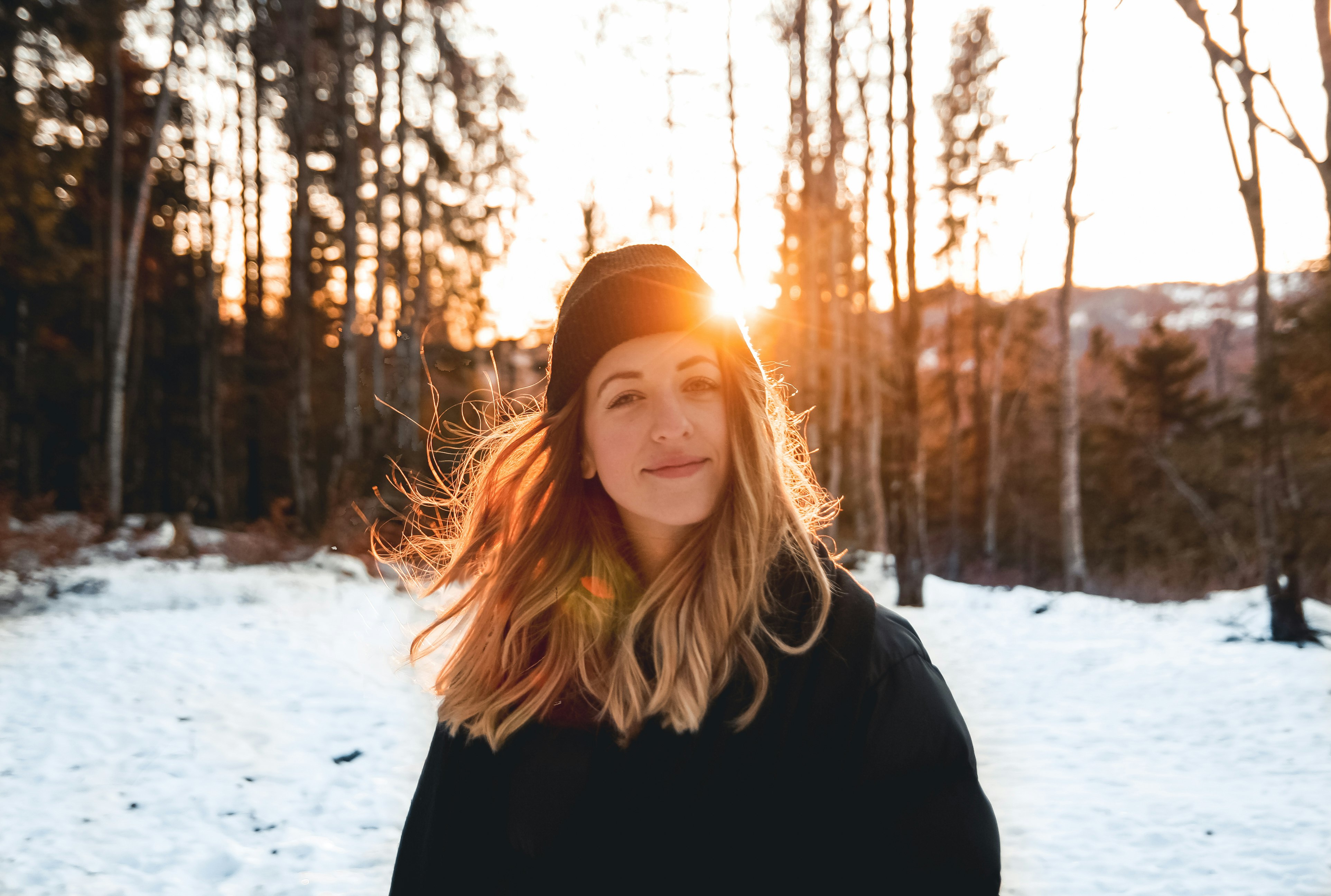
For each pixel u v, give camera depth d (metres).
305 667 7.44
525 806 0.92
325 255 24.77
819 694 0.79
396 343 15.04
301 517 19.19
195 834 4.21
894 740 0.76
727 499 0.90
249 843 4.14
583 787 0.89
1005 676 7.96
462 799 0.98
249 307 27.61
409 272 21.86
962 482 31.69
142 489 29.08
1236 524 22.80
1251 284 19.12
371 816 4.48
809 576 0.86
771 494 0.89
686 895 0.80
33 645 8.08
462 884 0.95
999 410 30.55
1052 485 28.91
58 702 6.26
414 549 1.47
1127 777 5.04
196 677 7.00
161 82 17.38
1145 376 27.62
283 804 4.61
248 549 14.79
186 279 29.11
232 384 27.25
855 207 19.12
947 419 31.58
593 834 0.86
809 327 19.84
